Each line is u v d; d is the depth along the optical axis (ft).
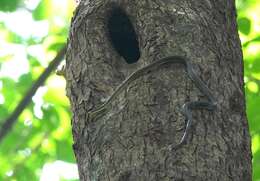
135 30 19.98
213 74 18.78
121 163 17.44
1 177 45.85
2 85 47.16
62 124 43.96
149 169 17.07
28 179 45.96
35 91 39.78
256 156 32.17
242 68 20.21
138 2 20.11
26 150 46.21
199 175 16.96
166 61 18.53
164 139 17.42
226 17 20.67
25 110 44.55
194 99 17.99
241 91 19.39
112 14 20.81
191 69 18.37
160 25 19.48
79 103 19.34
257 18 44.29
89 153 18.44
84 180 18.44
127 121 17.95
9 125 40.22
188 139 17.31
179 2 19.98
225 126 18.03
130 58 21.79
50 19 48.98
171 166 16.99
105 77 19.43
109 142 17.90
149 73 18.47
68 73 20.12
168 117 17.71
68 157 44.11
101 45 20.07
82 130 18.92
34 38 48.93
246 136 18.62
